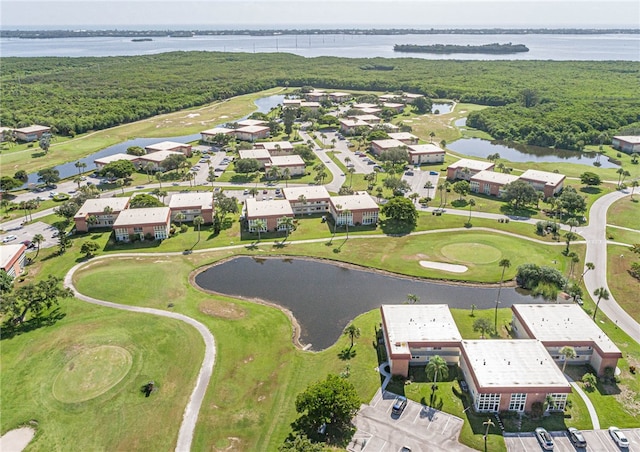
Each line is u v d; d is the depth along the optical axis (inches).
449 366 4202.8
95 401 3826.3
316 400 3420.3
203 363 4256.9
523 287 5556.1
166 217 6889.8
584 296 5255.9
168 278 5738.2
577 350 4224.9
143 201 7421.3
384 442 3400.6
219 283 5698.8
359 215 7185.0
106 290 5433.1
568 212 7500.0
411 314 4576.8
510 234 6840.6
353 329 4458.7
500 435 3467.0
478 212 7662.4
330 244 6638.8
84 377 4084.6
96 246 6314.0
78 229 7027.6
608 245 6437.0
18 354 4370.1
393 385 3973.9
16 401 3836.1
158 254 6363.2
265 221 6983.3
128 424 3612.2
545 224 6850.4
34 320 4869.6
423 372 4153.5
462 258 6176.2
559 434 3474.4
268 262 6215.6
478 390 3602.4
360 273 5925.2
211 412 3720.5
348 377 4057.6
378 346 4480.8
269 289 5570.9
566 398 3708.2
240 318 4933.6
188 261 6176.2
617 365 4180.6
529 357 3959.2
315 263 6181.1
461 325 4788.4
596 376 4084.6
